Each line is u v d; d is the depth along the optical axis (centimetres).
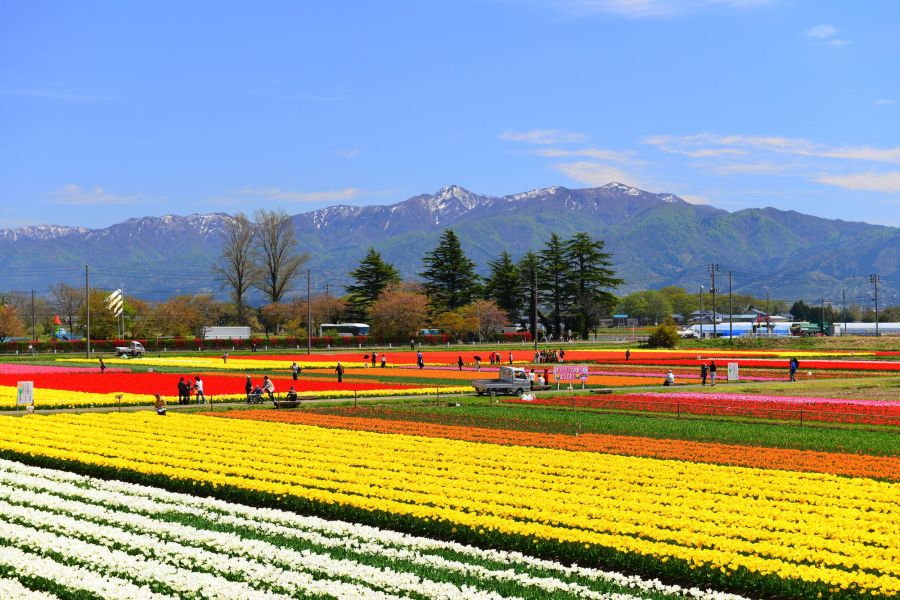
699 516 3228
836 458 4516
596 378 10056
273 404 7338
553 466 4272
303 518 3347
